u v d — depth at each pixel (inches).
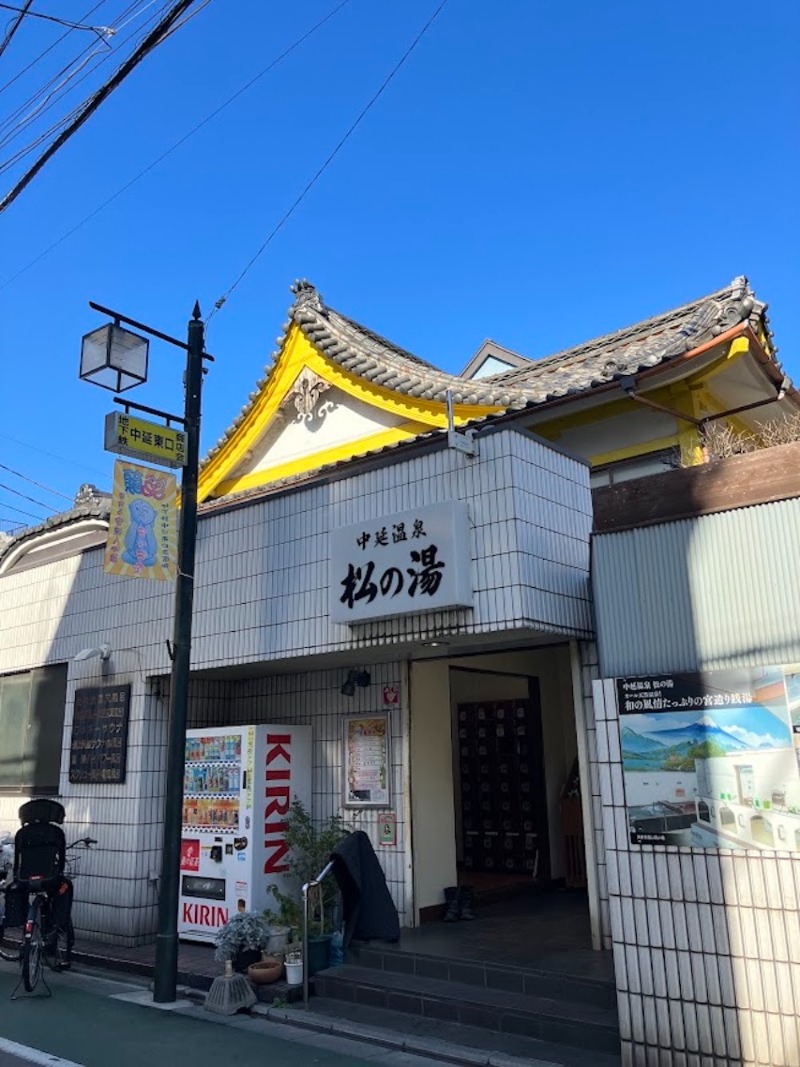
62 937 365.7
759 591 201.2
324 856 324.8
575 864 399.2
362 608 286.0
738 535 206.4
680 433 369.7
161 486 323.0
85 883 387.2
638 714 209.5
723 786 195.2
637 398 344.2
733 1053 184.9
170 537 320.8
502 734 425.1
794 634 194.2
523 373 502.6
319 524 320.2
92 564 433.1
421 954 273.0
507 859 413.4
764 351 357.1
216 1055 227.3
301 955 277.6
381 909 297.6
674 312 463.2
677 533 215.2
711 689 200.4
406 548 278.7
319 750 367.6
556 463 290.4
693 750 200.5
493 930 308.8
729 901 190.4
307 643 313.1
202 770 359.6
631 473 383.2
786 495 201.5
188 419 323.6
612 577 222.5
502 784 421.4
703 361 345.7
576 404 357.4
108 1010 275.9
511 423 275.3
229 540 354.6
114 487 307.1
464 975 260.5
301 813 344.5
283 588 327.6
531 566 264.2
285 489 335.3
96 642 417.7
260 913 313.4
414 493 291.9
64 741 420.8
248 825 336.5
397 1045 228.8
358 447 450.9
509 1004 236.1
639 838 203.9
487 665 386.0
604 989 232.5
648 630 214.2
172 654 308.7
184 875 357.4
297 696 383.6
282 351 475.5
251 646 334.3
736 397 397.7
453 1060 216.2
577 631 278.1
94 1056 227.9
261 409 487.2
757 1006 183.6
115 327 300.7
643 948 199.6
